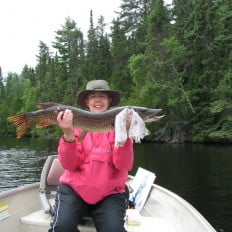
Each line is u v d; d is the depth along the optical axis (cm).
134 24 5984
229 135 3434
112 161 364
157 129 3931
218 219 922
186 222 411
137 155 2544
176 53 3897
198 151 2769
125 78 4953
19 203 454
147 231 391
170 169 1830
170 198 480
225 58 3853
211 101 3788
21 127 346
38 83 7225
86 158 364
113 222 339
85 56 6341
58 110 340
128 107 348
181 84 3866
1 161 2539
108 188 357
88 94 410
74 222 345
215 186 1356
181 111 3869
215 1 4175
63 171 483
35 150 3422
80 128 345
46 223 412
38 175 1895
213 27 4019
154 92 3950
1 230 412
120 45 5375
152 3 4862
